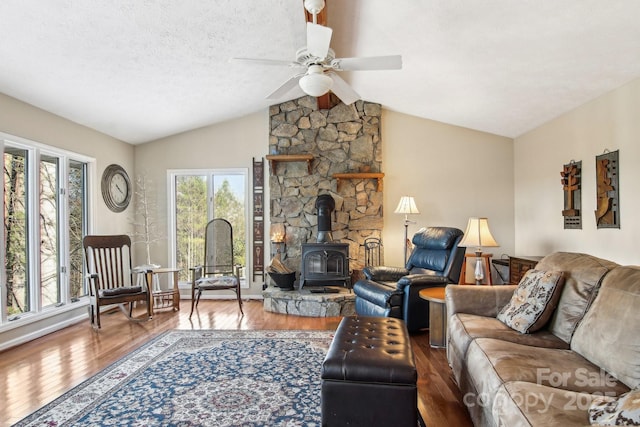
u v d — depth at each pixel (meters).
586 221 4.18
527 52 3.48
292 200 5.92
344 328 2.66
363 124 5.91
